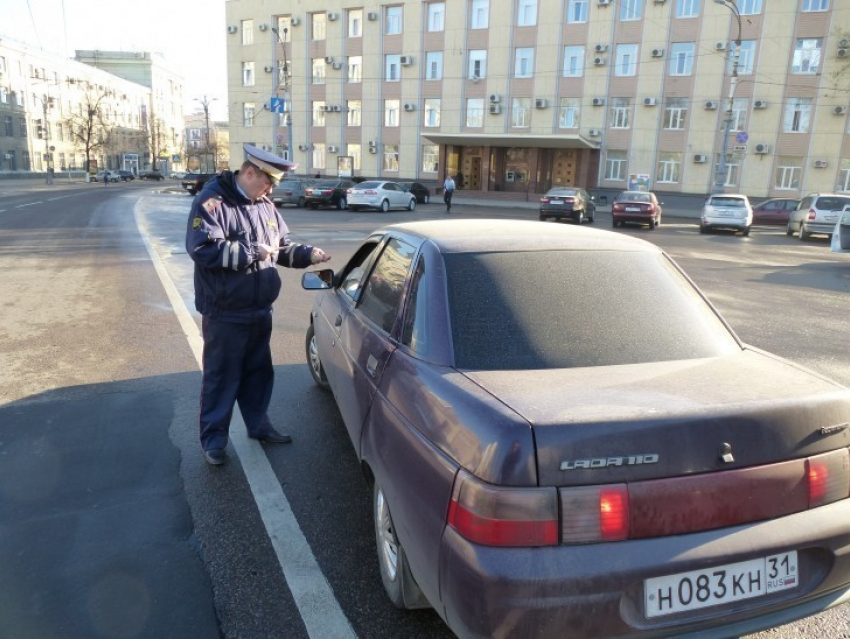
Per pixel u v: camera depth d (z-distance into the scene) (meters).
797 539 1.89
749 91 33.59
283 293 8.95
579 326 2.41
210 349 3.58
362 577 2.70
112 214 22.11
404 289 2.77
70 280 9.51
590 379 2.13
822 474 1.97
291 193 29.00
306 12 44.41
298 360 5.77
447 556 1.84
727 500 1.85
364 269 3.66
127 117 90.25
